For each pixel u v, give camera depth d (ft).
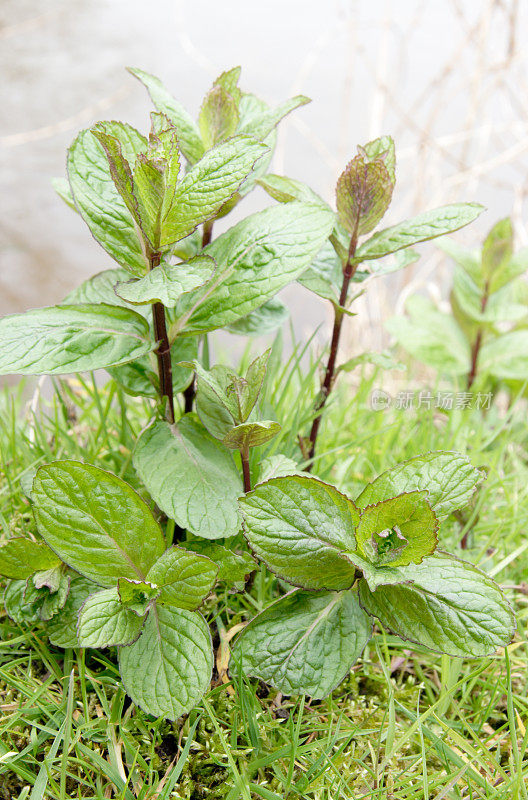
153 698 1.41
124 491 1.44
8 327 1.45
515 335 2.17
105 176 1.49
